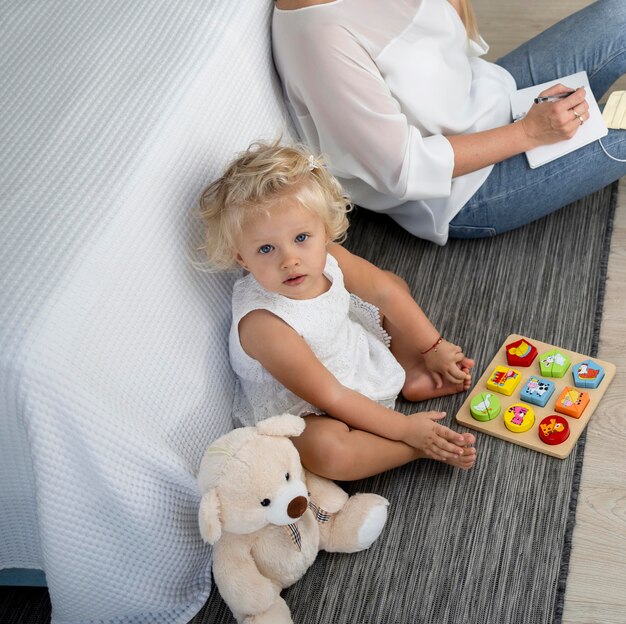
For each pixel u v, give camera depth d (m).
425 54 1.59
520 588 1.27
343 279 1.51
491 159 1.63
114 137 1.31
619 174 1.68
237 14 1.49
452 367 1.51
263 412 1.42
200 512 1.17
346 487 1.44
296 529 1.28
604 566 1.28
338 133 1.59
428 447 1.38
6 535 1.28
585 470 1.40
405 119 1.56
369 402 1.38
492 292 1.70
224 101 1.45
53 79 1.43
